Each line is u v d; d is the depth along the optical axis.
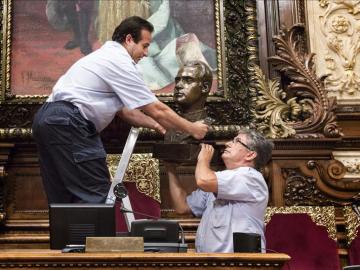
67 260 3.08
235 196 4.16
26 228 5.47
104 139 5.53
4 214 5.41
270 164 5.62
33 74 5.89
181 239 3.75
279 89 5.91
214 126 5.68
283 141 5.60
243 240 3.51
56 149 4.27
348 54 6.21
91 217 3.52
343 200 5.58
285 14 6.18
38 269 3.09
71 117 4.30
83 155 4.25
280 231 5.25
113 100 4.46
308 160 5.64
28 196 5.58
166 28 6.05
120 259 3.09
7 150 5.52
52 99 4.46
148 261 3.11
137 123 4.75
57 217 3.51
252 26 6.05
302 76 5.88
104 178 4.32
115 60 4.40
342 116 6.02
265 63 6.08
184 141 4.74
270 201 5.57
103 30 6.04
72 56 5.97
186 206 4.66
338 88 6.14
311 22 6.24
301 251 5.20
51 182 4.35
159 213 5.41
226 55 5.99
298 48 6.02
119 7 6.07
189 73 5.04
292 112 5.80
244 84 5.94
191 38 6.04
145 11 6.08
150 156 5.52
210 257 3.11
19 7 6.01
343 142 5.98
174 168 4.74
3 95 5.78
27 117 5.75
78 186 4.23
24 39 5.96
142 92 4.39
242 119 5.85
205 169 4.19
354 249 5.32
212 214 4.24
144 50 4.69
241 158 4.43
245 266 3.14
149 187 5.45
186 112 5.06
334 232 5.27
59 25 6.02
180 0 6.12
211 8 6.11
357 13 6.27
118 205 4.99
